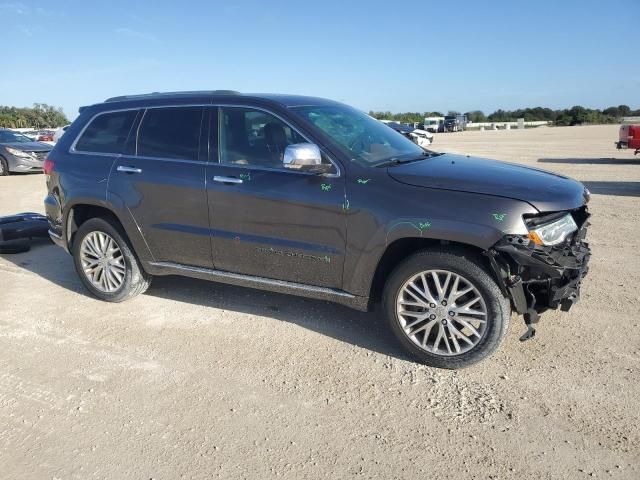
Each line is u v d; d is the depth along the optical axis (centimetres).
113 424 330
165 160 477
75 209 539
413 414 333
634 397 342
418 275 380
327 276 415
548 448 298
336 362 399
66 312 506
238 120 451
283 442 310
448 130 5725
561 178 410
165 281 583
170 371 391
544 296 367
